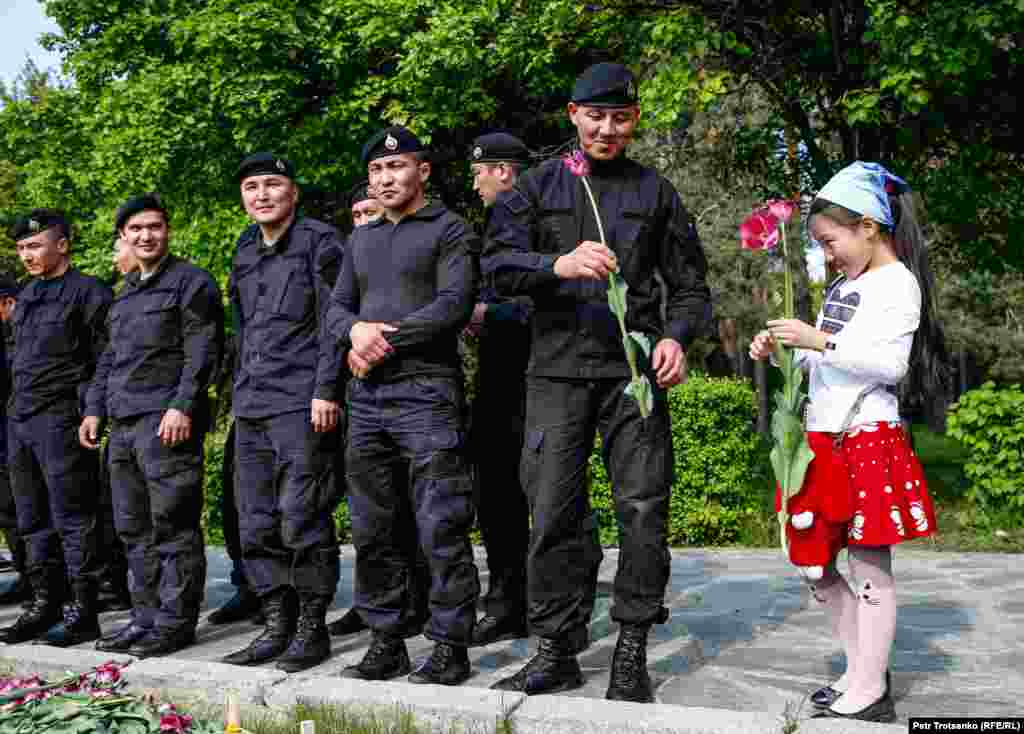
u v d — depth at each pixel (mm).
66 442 4859
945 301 22484
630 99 3459
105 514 5621
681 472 8359
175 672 3777
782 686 3762
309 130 12969
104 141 14453
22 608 6012
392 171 3828
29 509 4988
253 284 4391
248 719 3438
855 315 3113
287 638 4305
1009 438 8008
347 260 4020
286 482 4156
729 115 12766
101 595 5715
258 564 4309
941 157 11102
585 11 10727
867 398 3105
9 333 6250
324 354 4055
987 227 11945
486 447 4562
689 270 3592
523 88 13219
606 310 3461
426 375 3750
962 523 8375
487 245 3596
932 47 8180
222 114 13523
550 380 3506
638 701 3340
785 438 2988
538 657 3568
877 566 3117
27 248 5016
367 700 3350
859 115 8562
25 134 18547
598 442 8117
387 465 3840
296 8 12812
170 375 4535
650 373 3473
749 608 5445
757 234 3014
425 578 4727
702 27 9281
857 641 3293
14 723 2947
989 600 5609
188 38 13555
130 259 5160
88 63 15109
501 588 4543
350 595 5926
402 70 12117
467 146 13672
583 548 3578
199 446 4566
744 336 21875
